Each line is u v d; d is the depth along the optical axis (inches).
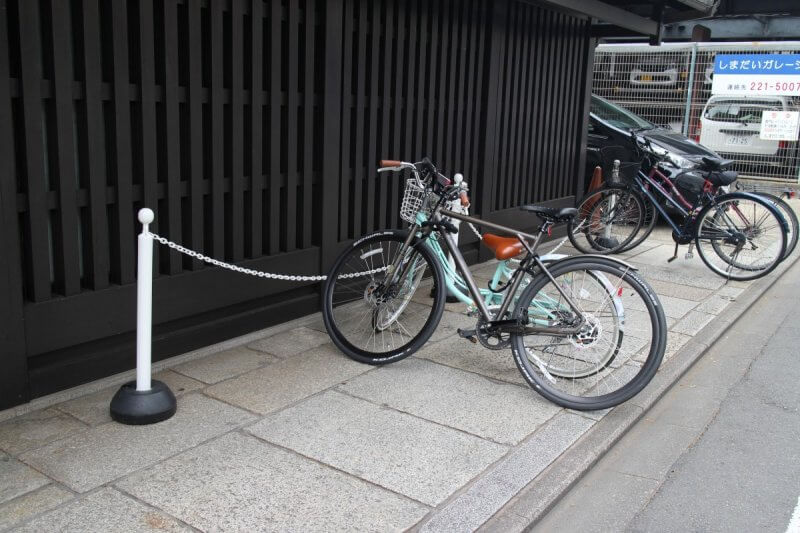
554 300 166.1
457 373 178.5
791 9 607.8
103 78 153.8
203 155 176.6
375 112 222.2
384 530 114.9
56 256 151.1
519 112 301.9
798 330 234.8
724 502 134.2
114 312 158.7
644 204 314.3
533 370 164.6
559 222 169.3
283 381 168.6
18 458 130.0
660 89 595.8
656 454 152.3
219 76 172.7
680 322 229.0
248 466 131.4
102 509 116.6
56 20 139.9
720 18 631.2
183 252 170.9
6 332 140.5
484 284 249.4
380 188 231.0
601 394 169.3
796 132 541.3
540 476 134.3
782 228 272.2
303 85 196.7
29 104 138.3
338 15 200.8
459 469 134.3
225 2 172.2
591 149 408.8
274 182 192.5
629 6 351.6
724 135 565.6
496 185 294.0
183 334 177.2
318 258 210.2
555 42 323.6
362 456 137.0
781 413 172.9
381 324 192.1
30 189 140.9
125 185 157.2
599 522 127.1
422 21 235.0
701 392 184.4
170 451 135.1
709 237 285.7
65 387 154.3
